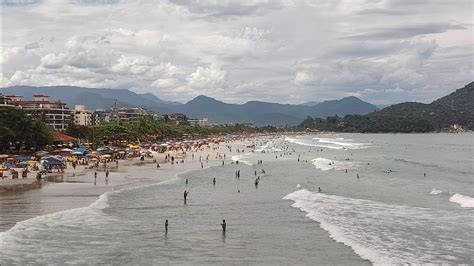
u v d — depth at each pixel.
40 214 46.09
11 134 107.75
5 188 63.16
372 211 52.22
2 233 38.25
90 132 162.50
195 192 66.62
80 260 31.84
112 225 42.62
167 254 33.88
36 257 32.12
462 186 77.88
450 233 40.84
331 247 36.06
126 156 128.75
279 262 32.19
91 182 72.12
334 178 89.88
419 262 32.19
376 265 31.53
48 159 86.94
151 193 63.94
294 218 47.81
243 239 38.62
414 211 52.25
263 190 70.50
